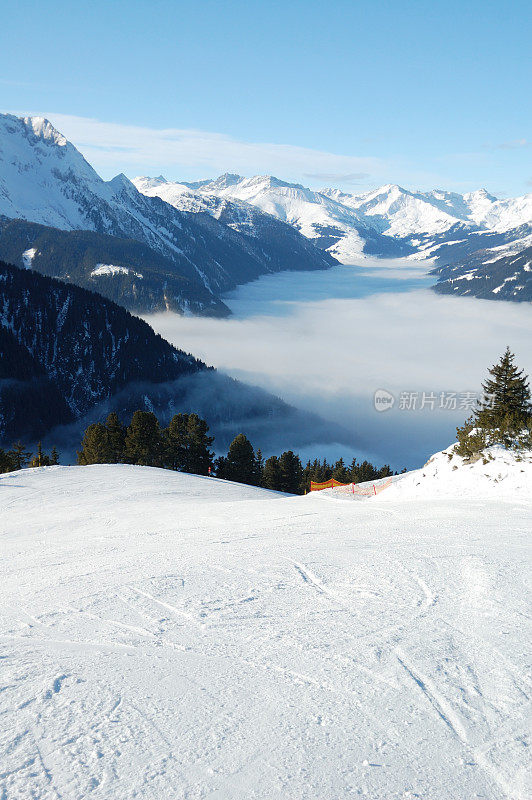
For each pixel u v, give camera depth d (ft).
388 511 56.08
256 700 15.30
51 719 14.12
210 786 11.50
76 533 61.05
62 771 11.92
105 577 32.01
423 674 16.98
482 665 17.61
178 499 87.86
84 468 122.01
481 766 12.40
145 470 122.31
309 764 12.30
